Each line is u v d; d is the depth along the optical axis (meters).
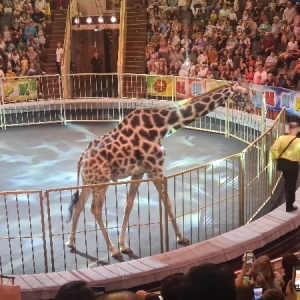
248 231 8.04
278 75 15.88
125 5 20.62
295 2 18.92
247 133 14.08
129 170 8.22
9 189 10.91
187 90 16.14
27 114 16.69
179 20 20.78
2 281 6.58
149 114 8.30
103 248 8.37
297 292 4.82
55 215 9.53
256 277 5.19
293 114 14.41
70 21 20.70
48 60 20.44
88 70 22.22
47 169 12.11
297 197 9.20
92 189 7.88
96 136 14.95
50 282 6.80
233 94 8.77
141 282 6.98
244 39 17.81
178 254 7.44
